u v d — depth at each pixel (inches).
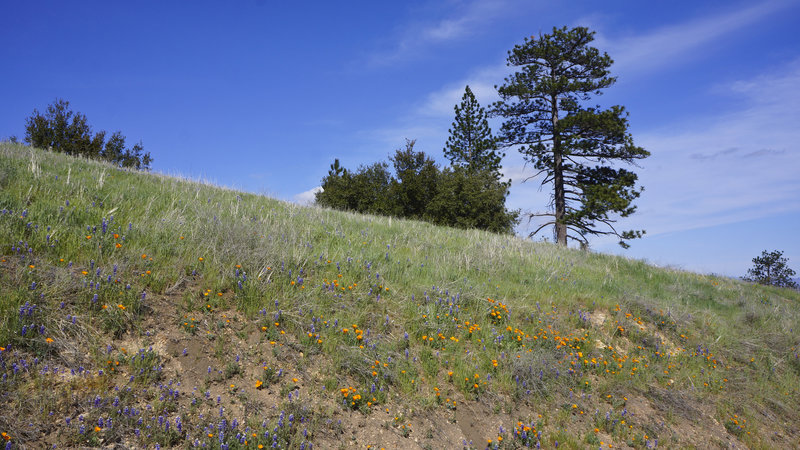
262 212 413.7
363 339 228.5
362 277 291.6
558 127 981.2
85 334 175.5
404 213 1084.5
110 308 187.8
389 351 224.8
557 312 325.1
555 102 1042.7
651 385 274.8
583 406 236.7
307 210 496.7
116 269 213.8
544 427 213.5
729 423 257.0
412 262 357.4
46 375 154.3
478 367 234.2
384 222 546.3
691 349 338.3
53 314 175.9
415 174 1096.8
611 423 227.0
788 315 461.7
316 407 181.6
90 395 153.3
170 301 213.0
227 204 412.2
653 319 365.1
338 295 260.2
